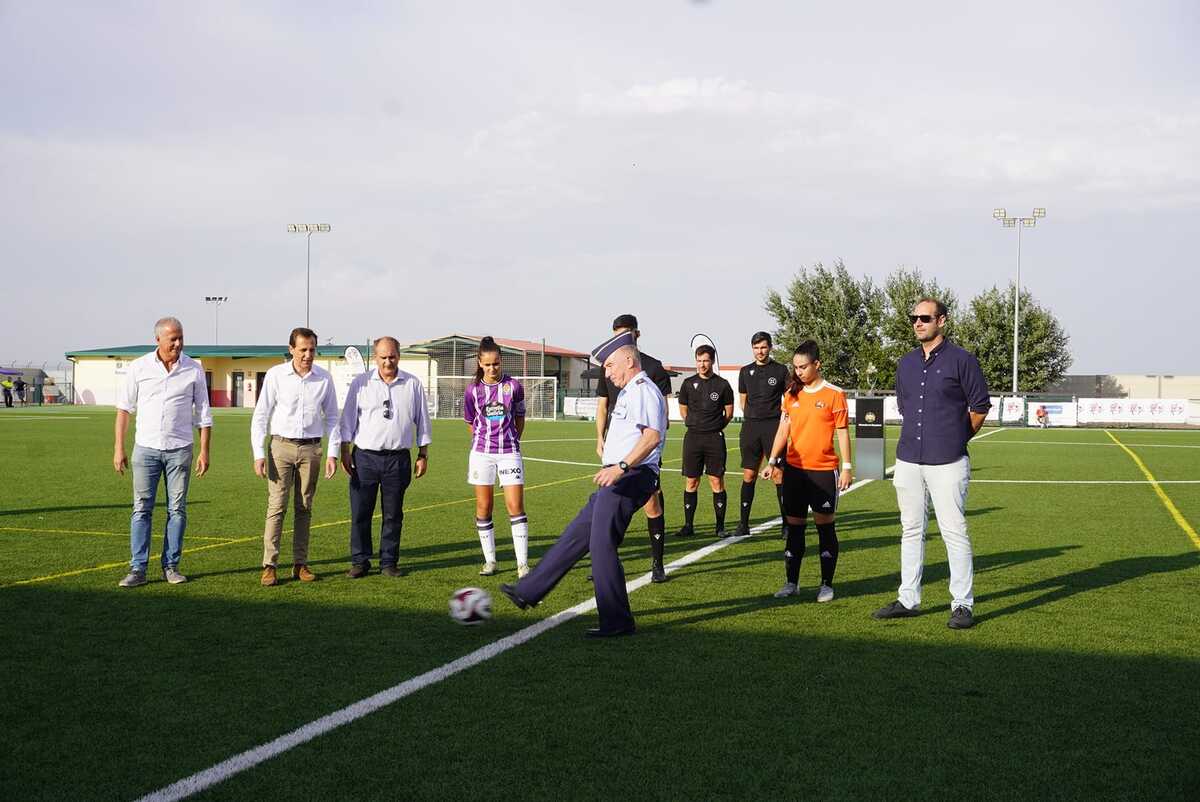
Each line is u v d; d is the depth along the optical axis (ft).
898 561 29.45
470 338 183.11
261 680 16.33
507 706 14.98
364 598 23.31
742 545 32.63
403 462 26.48
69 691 15.69
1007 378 197.98
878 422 56.59
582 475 59.93
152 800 11.50
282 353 226.17
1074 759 12.92
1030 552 31.07
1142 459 75.92
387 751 13.07
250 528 35.47
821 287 217.56
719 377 34.60
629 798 11.60
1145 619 21.39
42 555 29.17
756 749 13.21
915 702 15.29
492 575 26.55
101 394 234.99
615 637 19.49
